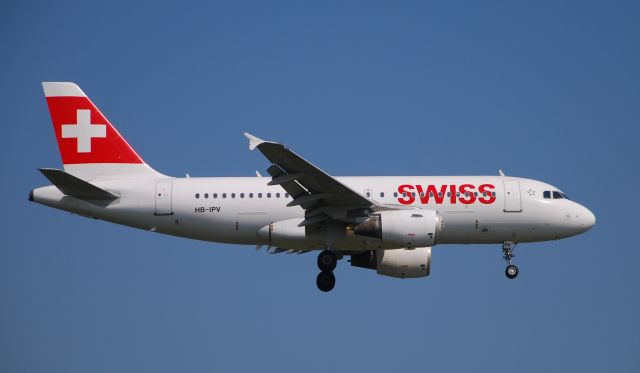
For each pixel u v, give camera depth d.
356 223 104.88
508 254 111.94
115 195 111.31
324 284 108.25
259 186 110.88
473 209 109.19
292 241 108.50
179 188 111.31
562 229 110.31
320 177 98.94
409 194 109.44
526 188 110.56
